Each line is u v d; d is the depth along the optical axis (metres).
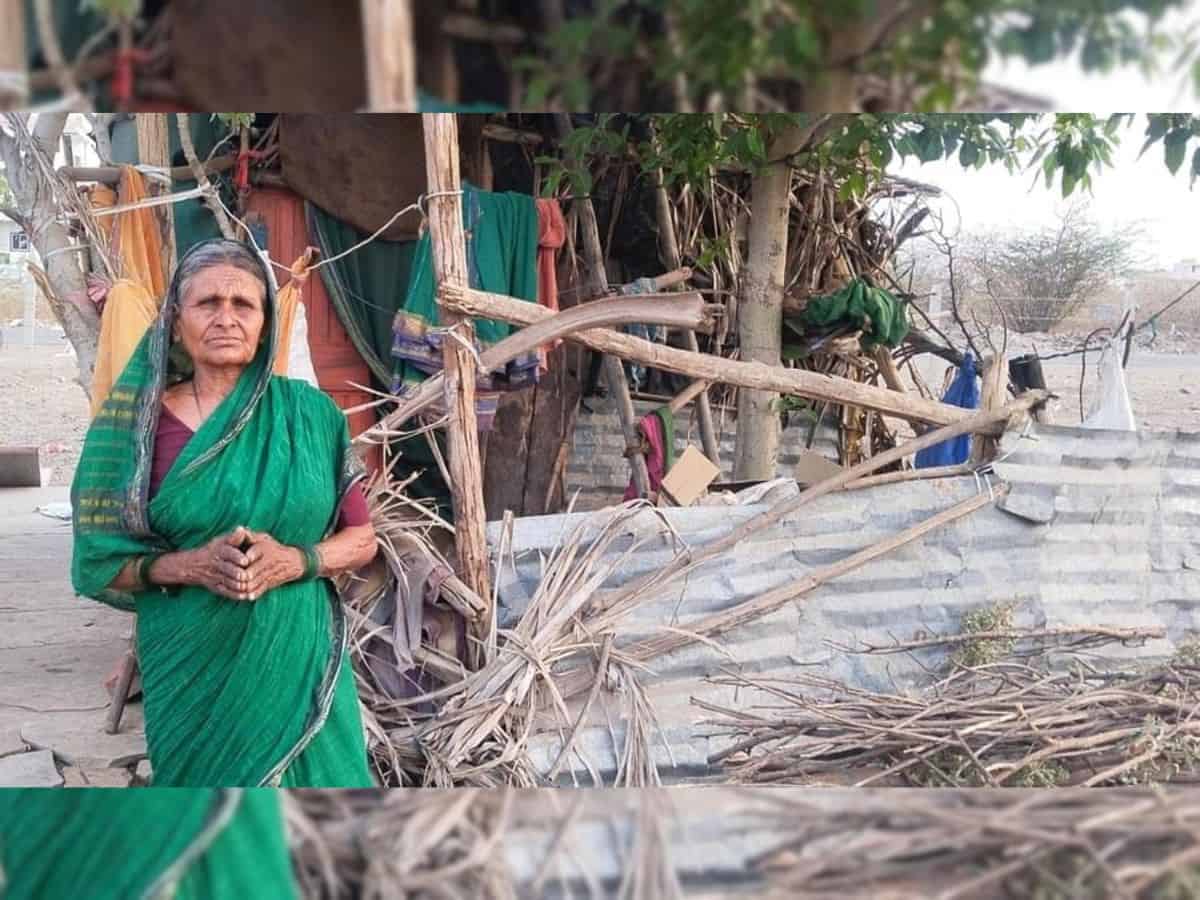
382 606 2.98
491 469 5.25
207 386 2.01
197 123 4.06
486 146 4.48
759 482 4.36
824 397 3.24
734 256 5.37
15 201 3.42
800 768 2.50
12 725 3.08
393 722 2.74
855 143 3.13
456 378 2.75
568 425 5.43
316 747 2.05
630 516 3.05
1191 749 2.39
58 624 4.11
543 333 2.73
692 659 2.98
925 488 3.20
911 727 2.52
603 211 5.33
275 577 1.94
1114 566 3.30
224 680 1.98
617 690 2.80
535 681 2.75
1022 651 3.16
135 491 1.93
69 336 3.46
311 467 2.05
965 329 5.51
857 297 4.97
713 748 2.71
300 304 3.27
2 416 10.58
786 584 3.10
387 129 4.03
